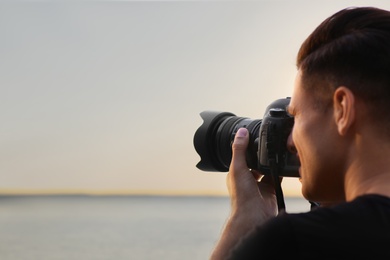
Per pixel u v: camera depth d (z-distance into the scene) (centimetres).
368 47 72
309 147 76
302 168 79
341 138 74
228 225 101
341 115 73
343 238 65
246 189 103
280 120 100
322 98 75
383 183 70
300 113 78
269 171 103
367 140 72
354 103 72
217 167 123
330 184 76
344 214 67
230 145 117
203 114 126
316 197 78
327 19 78
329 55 74
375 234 65
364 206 67
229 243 98
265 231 67
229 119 121
